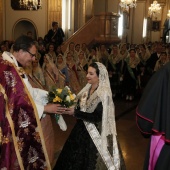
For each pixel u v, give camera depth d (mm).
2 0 13734
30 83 2906
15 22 14047
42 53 8109
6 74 2383
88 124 2918
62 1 14312
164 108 1765
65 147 3035
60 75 7172
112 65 8852
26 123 2430
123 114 6863
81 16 15438
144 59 9852
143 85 8945
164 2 23359
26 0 13867
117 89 8883
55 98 2688
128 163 4160
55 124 5773
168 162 1784
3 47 7906
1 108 2322
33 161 2512
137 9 20438
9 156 2369
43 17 14117
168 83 1764
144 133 1861
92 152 2889
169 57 8883
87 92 3023
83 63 8359
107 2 16844
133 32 20547
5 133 2350
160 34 23641
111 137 2959
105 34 12273
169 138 1728
